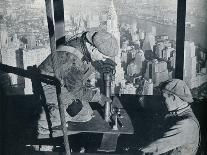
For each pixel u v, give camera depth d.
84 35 2.40
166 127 2.49
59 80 2.46
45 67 2.48
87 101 2.50
